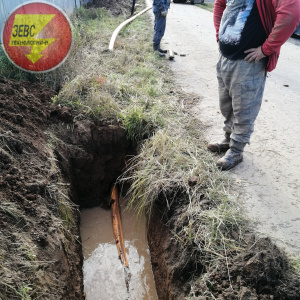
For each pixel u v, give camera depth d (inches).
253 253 98.0
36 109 160.1
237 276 96.1
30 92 175.8
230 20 116.2
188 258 110.8
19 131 136.9
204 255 107.2
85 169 166.9
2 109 145.1
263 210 123.2
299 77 268.8
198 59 293.0
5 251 89.9
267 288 90.2
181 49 321.7
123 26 352.5
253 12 110.4
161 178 136.2
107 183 179.2
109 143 169.0
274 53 115.9
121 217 169.5
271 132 177.2
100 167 171.5
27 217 105.0
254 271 92.6
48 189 122.0
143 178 140.6
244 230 113.0
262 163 150.1
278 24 104.7
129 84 205.5
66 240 119.1
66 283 101.3
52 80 191.5
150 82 217.5
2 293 79.7
